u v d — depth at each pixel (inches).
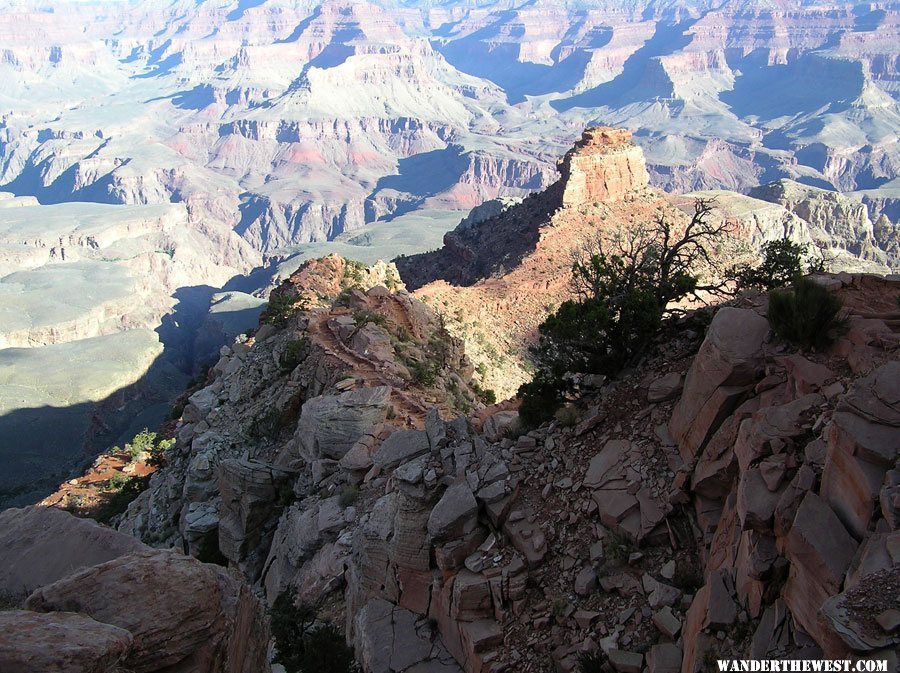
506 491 799.7
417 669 730.8
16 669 373.4
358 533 952.9
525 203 4790.8
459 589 730.8
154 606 470.0
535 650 682.8
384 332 1747.0
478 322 3120.1
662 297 1048.8
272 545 1201.4
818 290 708.7
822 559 487.2
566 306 1002.7
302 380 1641.2
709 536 664.4
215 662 492.7
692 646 562.9
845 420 530.9
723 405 710.5
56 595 463.5
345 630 877.8
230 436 1646.2
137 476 2402.8
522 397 971.9
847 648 426.0
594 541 731.4
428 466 844.6
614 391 893.2
